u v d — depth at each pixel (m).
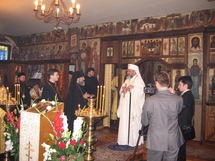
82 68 9.56
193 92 7.16
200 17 7.08
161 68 8.45
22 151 2.62
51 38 10.67
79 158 2.37
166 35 7.64
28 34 11.44
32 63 9.92
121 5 6.77
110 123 8.81
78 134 2.49
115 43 8.70
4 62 9.84
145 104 3.09
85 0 6.36
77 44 9.73
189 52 7.24
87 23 9.03
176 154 3.01
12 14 7.91
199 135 7.05
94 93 7.31
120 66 8.57
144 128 3.42
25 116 2.59
